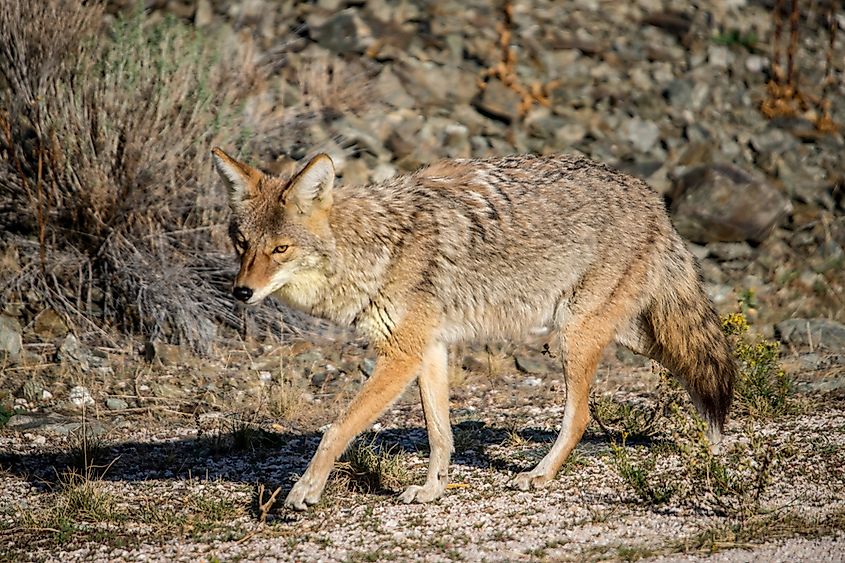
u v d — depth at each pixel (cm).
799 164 2058
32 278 1450
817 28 2564
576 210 1048
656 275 1079
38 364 1344
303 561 841
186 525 924
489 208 1027
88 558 854
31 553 866
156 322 1423
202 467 1084
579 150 2006
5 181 1509
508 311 1048
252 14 2128
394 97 2020
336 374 1398
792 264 1809
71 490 973
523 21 2339
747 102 2227
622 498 975
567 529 900
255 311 1491
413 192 1016
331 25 2164
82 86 1475
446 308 1004
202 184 1509
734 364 1107
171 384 1330
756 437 1072
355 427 946
